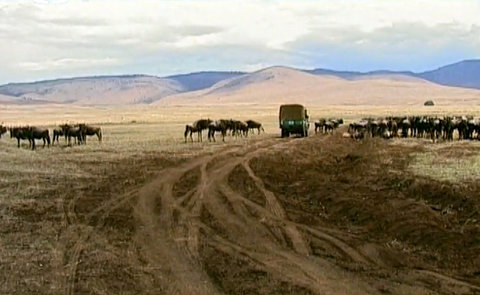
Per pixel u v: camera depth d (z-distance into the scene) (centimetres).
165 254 1692
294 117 5881
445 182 2355
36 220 2130
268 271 1525
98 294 1352
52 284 1420
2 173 3147
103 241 1841
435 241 1755
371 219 2075
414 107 17750
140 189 2745
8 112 17750
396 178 2641
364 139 4966
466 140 4653
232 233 1939
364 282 1435
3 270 1528
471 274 1498
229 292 1371
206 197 2544
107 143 5091
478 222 1858
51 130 7069
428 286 1406
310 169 3331
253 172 3228
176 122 9688
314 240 1844
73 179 3027
